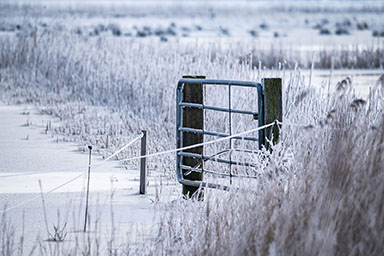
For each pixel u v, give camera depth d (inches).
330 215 500.1
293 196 591.8
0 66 2581.2
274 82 805.9
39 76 2367.1
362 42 4746.6
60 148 1305.4
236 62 1546.5
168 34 5570.9
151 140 1315.2
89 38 2738.7
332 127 640.4
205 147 1177.4
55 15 3068.4
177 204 775.7
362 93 2092.8
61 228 717.3
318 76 2795.3
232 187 717.9
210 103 1315.2
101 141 1369.3
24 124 1616.6
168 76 1850.4
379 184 542.6
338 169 552.4
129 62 2139.5
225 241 585.3
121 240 671.1
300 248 491.8
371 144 592.4
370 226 487.5
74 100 1993.1
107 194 898.7
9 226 713.0
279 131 800.3
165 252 616.4
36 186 948.0
